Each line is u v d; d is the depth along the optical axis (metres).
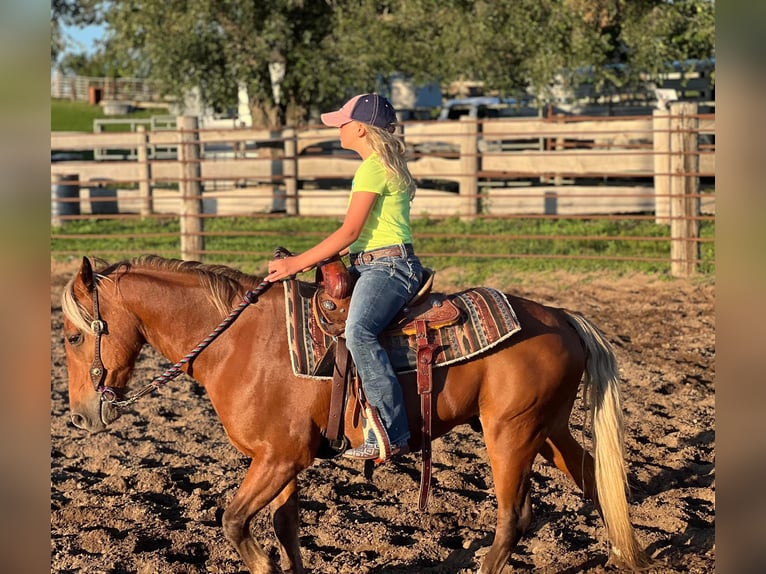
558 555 3.89
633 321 8.20
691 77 16.55
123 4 14.26
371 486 4.87
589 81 15.38
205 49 14.54
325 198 13.18
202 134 13.28
